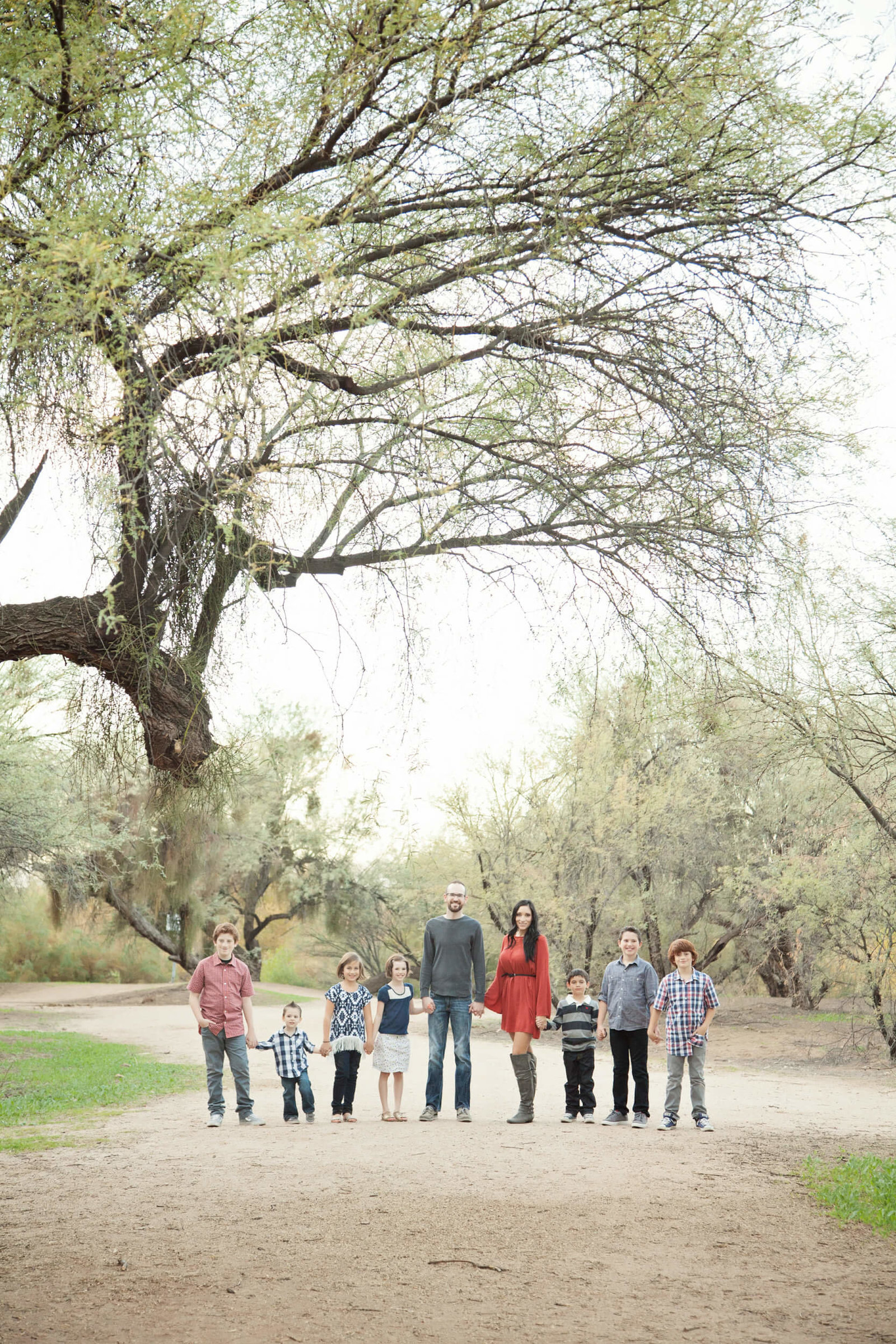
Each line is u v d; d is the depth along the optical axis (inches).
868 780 705.0
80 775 289.7
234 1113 449.4
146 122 215.8
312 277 210.2
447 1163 305.1
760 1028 982.4
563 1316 175.8
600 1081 624.7
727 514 251.1
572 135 232.8
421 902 1681.8
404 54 217.9
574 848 999.6
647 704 292.2
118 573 245.6
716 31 223.6
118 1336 165.2
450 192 240.7
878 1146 354.6
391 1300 183.0
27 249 183.6
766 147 238.4
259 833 1550.2
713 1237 227.0
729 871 956.0
